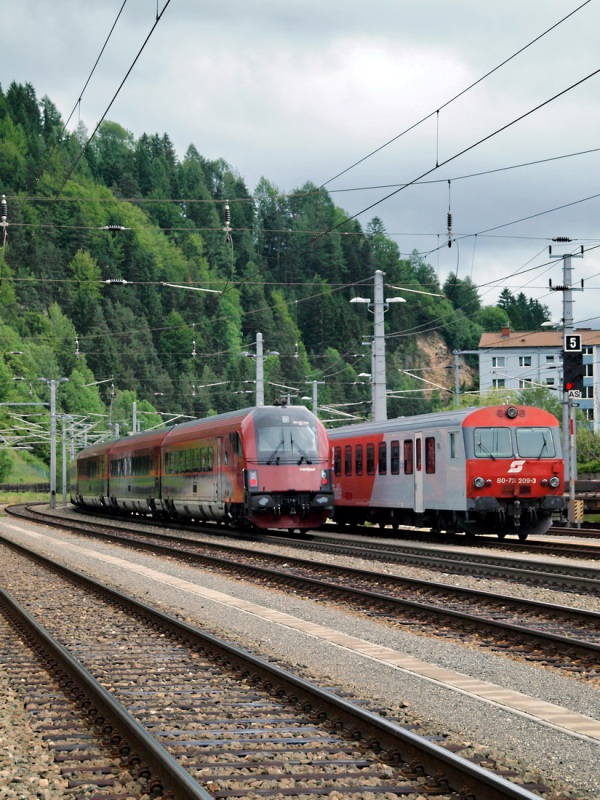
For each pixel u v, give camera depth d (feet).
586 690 53.16
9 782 37.55
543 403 418.31
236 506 168.45
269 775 38.24
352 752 40.96
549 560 120.37
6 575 115.44
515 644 66.44
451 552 125.49
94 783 37.63
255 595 93.97
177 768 35.88
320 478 163.73
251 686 54.44
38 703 51.19
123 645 67.92
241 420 165.68
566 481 219.61
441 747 37.91
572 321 191.01
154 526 218.79
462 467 144.56
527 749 41.75
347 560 123.54
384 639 69.67
